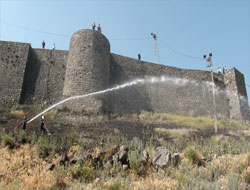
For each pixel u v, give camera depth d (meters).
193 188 6.62
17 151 8.97
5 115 15.51
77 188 6.62
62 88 20.58
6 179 6.87
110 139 11.60
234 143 12.29
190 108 25.20
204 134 15.27
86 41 20.52
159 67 25.91
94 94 18.80
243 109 26.56
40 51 21.53
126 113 21.69
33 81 20.20
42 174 7.25
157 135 13.77
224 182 7.10
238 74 28.62
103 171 7.95
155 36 36.41
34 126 13.26
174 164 8.71
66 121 15.35
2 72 19.36
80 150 9.41
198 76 27.45
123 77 23.34
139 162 8.31
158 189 6.66
